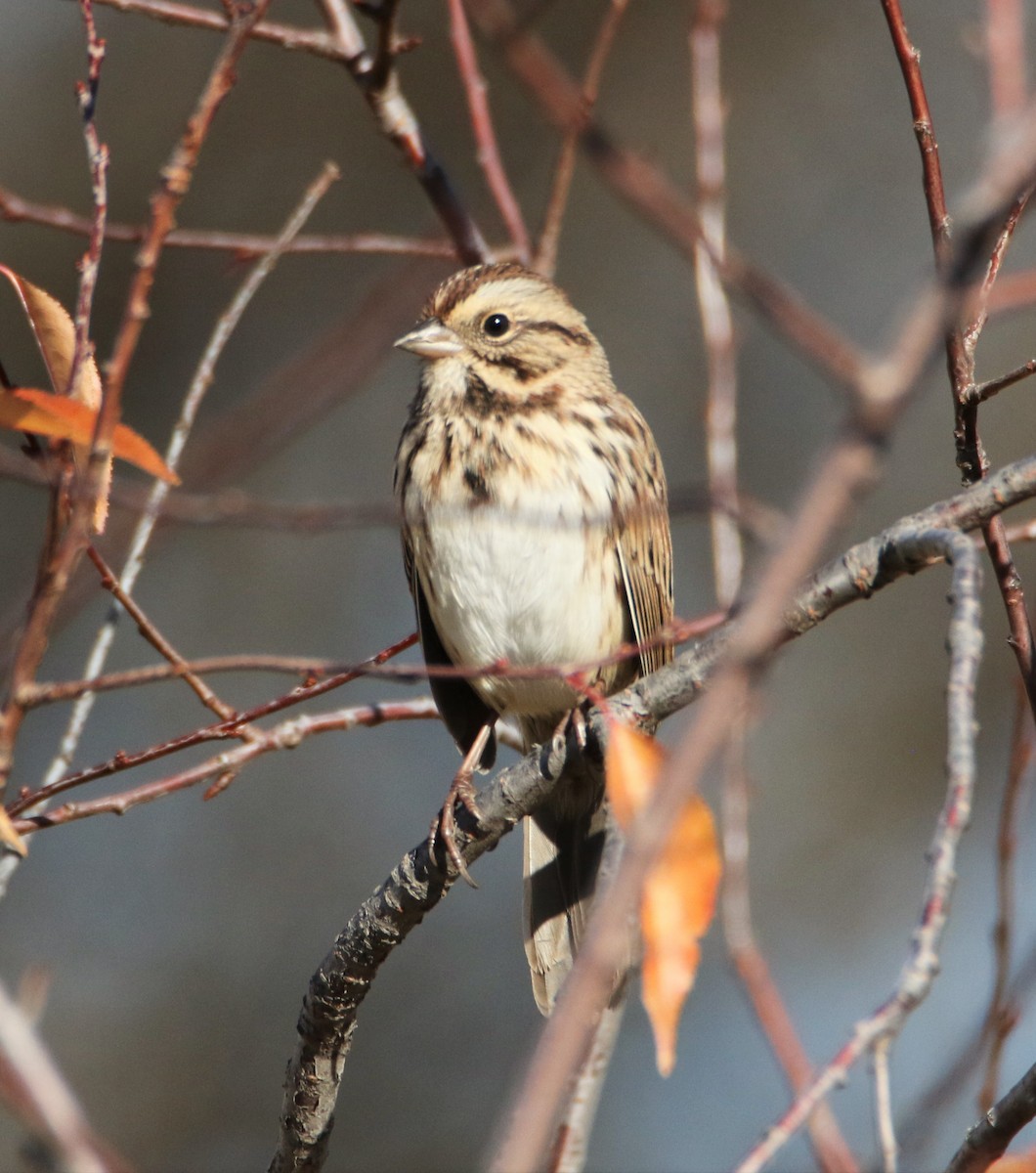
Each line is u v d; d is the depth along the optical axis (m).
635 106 14.78
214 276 14.14
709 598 14.62
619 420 8.00
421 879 6.08
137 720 13.72
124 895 13.55
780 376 14.84
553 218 8.19
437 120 14.15
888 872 13.84
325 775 14.08
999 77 4.50
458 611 7.86
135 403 13.87
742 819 5.82
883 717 14.34
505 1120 3.04
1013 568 5.45
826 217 15.29
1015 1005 5.77
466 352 7.86
